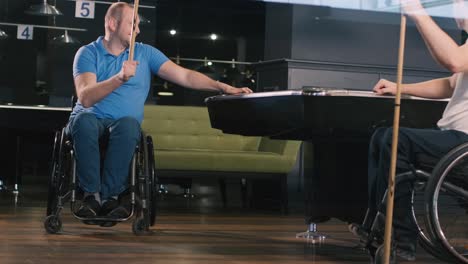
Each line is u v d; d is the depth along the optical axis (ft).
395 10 24.40
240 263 10.39
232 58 32.73
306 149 13.85
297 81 22.61
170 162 19.94
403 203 9.88
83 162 13.26
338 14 24.06
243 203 22.53
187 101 30.30
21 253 10.71
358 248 12.45
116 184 13.42
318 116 11.07
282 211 20.17
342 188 13.01
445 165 9.30
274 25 24.61
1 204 19.65
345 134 11.66
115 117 13.73
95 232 13.75
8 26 31.86
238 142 21.91
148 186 13.53
